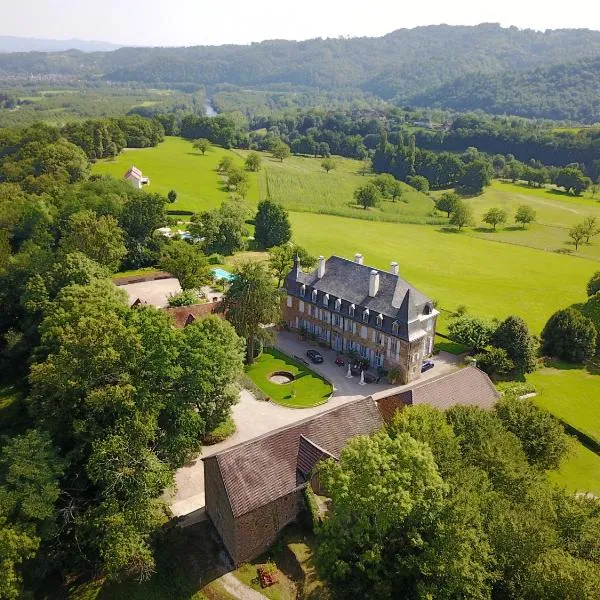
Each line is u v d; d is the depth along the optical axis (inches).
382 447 1646.2
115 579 1739.7
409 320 3193.9
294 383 3223.4
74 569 1892.2
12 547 1558.8
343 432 2106.3
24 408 2849.4
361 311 3422.7
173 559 1852.9
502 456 1841.8
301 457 1987.0
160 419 2130.9
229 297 3348.9
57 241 4532.5
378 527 1493.6
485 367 3462.1
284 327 4003.4
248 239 6274.6
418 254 6279.5
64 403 2096.5
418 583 1430.9
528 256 6368.1
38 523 1721.2
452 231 7465.6
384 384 3272.6
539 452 2143.2
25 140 7568.9
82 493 1967.3
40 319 3235.7
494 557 1475.1
